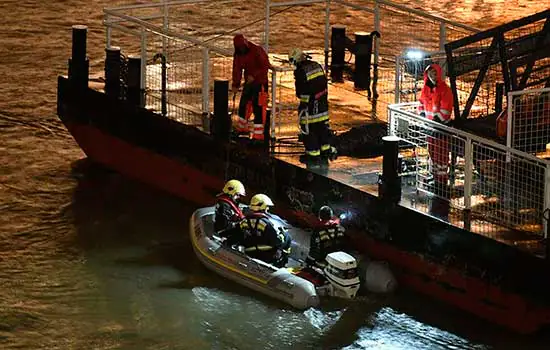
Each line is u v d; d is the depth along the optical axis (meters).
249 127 23.55
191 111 25.03
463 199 20.44
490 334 18.91
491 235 18.91
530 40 22.25
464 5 44.16
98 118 26.53
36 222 23.64
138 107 25.38
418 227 19.80
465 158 19.72
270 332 19.12
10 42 37.34
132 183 25.94
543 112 21.06
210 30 38.38
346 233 21.06
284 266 20.92
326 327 19.27
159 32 25.22
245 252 20.86
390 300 20.05
